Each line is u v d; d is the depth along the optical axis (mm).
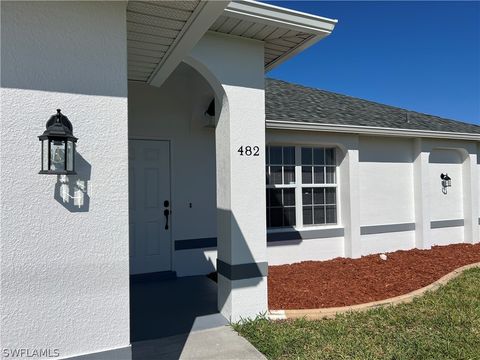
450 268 6867
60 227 2309
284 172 7383
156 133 6398
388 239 8453
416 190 8789
